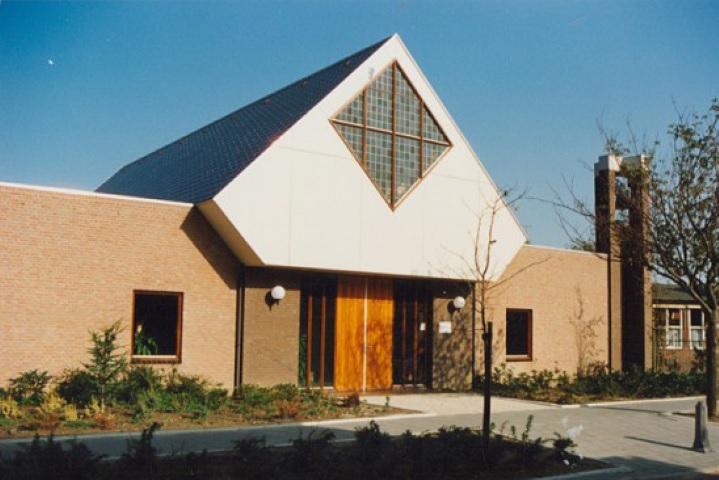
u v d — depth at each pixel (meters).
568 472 10.77
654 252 17.97
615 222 19.05
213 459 10.09
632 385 21.95
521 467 10.69
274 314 18.34
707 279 17.52
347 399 16.30
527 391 20.70
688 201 17.22
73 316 15.74
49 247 15.56
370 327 20.28
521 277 23.77
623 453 12.66
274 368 18.22
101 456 9.13
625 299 26.66
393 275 19.80
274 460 9.79
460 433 11.11
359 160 19.11
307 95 19.91
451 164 20.83
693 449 13.29
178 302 17.25
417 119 20.38
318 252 18.11
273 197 17.48
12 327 15.06
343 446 11.55
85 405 14.01
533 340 23.91
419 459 9.91
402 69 20.16
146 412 13.56
